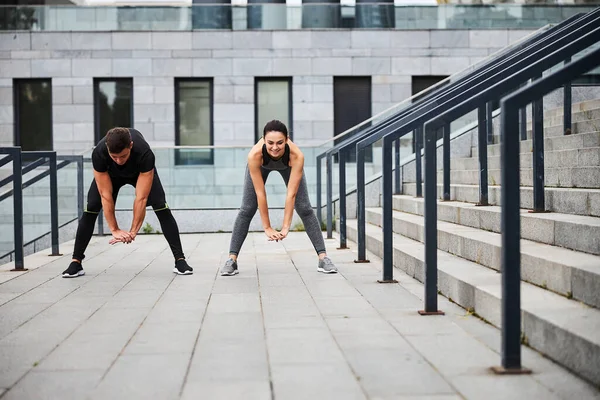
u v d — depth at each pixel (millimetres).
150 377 3201
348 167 11625
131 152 5918
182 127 16047
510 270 3164
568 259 4137
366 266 6859
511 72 5383
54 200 8227
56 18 15797
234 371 3279
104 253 8539
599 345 2896
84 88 15766
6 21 15781
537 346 3492
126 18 15812
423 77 16219
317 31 15898
